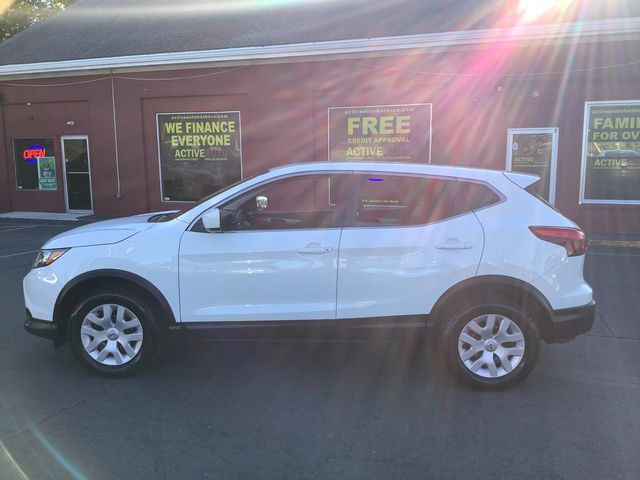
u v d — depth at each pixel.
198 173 13.73
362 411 3.68
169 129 13.70
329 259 3.99
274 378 4.24
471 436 3.34
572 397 3.86
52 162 14.79
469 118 11.71
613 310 6.02
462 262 3.92
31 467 3.01
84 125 14.25
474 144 11.77
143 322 4.15
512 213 3.99
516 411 3.66
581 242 3.98
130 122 13.79
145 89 13.51
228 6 16.02
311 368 4.44
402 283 3.97
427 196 4.09
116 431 3.41
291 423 3.52
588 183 11.40
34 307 4.24
